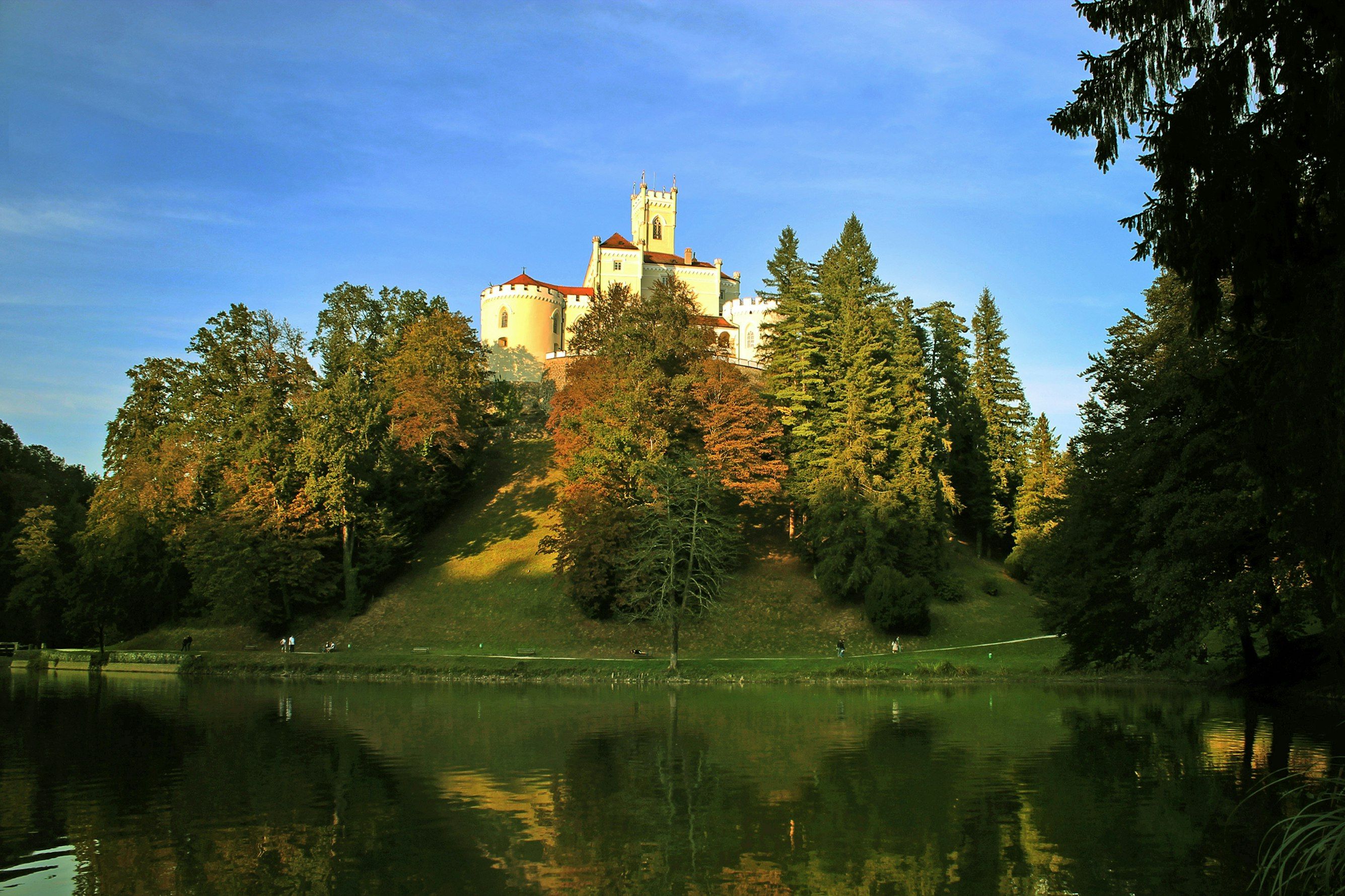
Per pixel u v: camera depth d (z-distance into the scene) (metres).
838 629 51.28
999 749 23.06
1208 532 22.73
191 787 19.64
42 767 21.86
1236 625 26.38
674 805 17.70
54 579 65.00
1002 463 69.75
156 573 59.78
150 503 59.50
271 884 13.56
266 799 18.45
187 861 14.61
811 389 61.50
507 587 57.06
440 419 64.12
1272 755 21.36
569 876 13.74
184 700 35.84
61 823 16.86
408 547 60.78
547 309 99.25
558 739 25.14
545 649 50.19
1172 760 21.08
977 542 68.88
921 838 15.34
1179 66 12.41
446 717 29.86
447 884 13.48
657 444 55.34
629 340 60.19
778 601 54.03
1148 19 12.28
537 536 62.56
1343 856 10.59
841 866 13.98
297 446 57.12
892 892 12.88
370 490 57.12
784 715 29.86
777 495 57.38
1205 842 14.80
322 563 56.91
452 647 51.53
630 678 42.59
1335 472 11.41
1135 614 28.42
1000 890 12.87
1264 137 11.70
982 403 72.06
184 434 61.59
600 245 106.75
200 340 65.94
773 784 19.33
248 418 58.66
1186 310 27.72
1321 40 10.95
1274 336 12.59
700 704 33.25
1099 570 28.78
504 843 15.37
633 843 15.26
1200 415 23.94
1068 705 31.77
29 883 13.64
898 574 50.47
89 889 13.42
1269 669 32.34
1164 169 12.36
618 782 19.66
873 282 63.09
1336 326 11.00
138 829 16.45
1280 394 12.22
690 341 59.47
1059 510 34.50
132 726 28.23
